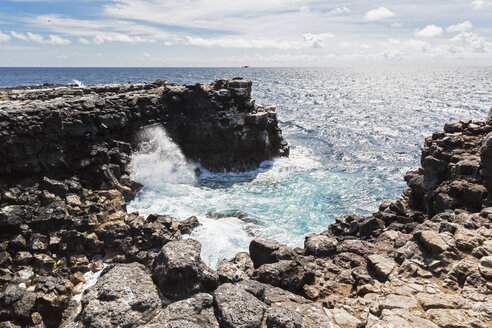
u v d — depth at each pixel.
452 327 7.61
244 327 6.82
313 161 40.59
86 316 6.54
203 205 26.75
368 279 10.65
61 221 19.78
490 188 14.90
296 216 25.28
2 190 20.95
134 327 6.54
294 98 110.44
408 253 11.28
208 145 35.84
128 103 31.61
